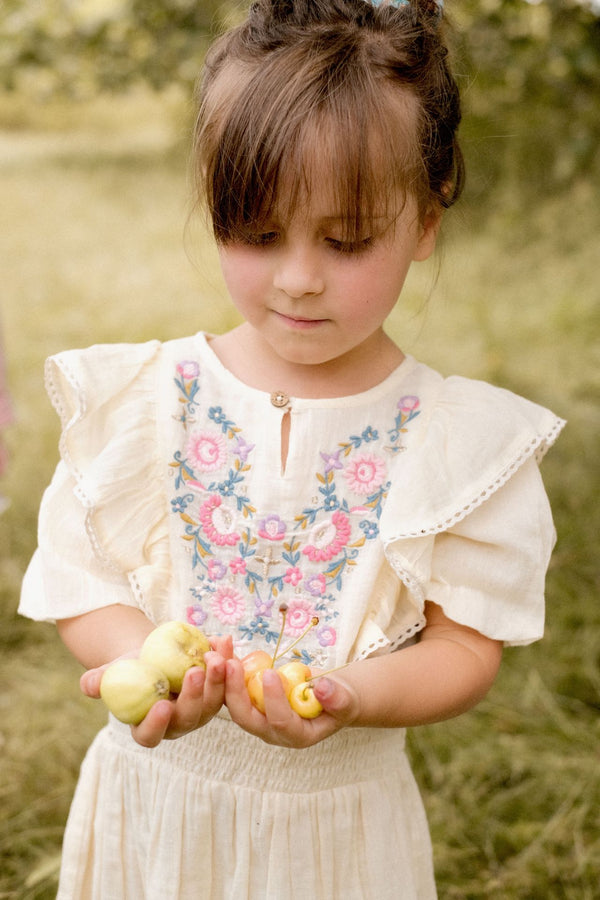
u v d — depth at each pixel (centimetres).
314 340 132
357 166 123
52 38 938
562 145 708
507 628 141
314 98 123
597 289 604
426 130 134
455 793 257
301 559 142
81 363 149
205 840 147
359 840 149
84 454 147
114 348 153
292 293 127
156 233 810
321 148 122
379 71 129
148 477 146
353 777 149
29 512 382
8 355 541
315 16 135
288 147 122
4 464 339
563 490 394
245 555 142
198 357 152
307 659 140
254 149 123
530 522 144
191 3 834
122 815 154
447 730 278
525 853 238
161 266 709
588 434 440
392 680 134
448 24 154
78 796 161
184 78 886
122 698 120
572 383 501
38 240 796
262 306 132
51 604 145
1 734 278
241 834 146
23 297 650
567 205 696
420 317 581
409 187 131
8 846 241
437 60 139
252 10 140
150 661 122
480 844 243
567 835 243
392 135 127
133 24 856
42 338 573
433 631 146
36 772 265
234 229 129
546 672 303
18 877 231
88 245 782
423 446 144
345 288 129
